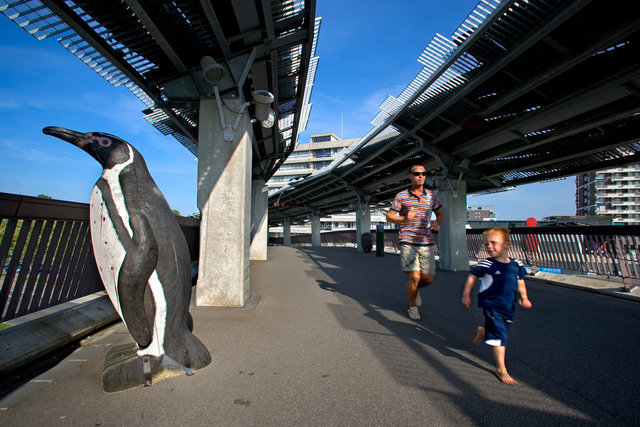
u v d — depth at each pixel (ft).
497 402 7.64
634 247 21.70
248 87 24.94
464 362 10.11
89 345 11.60
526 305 9.43
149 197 8.30
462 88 23.86
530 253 31.42
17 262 10.09
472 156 36.65
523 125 26.53
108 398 7.66
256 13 16.02
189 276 9.25
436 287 24.50
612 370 9.61
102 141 8.01
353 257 55.93
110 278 7.89
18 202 9.61
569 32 17.71
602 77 19.97
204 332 12.80
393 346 11.44
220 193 17.22
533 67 20.92
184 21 15.38
